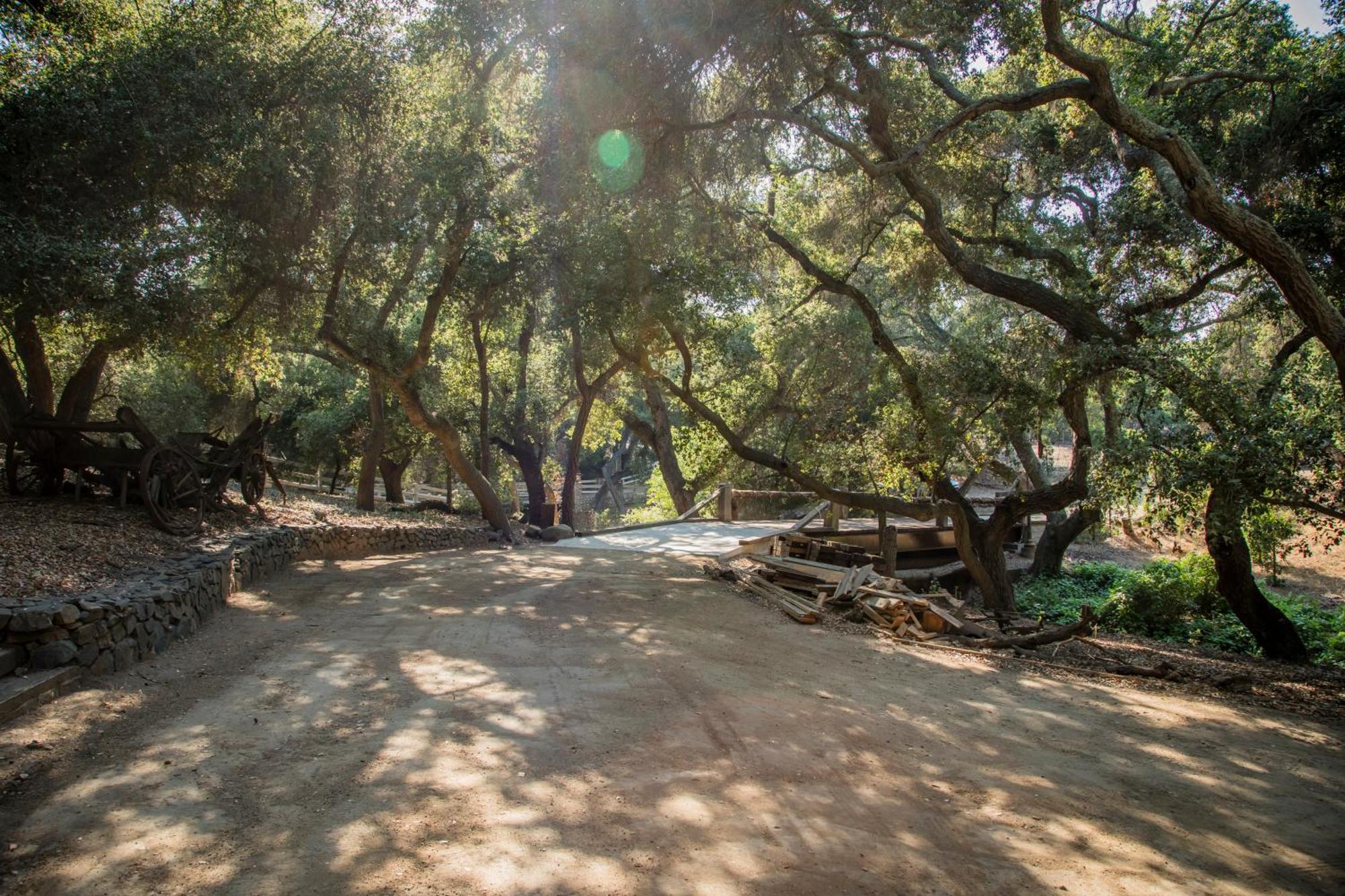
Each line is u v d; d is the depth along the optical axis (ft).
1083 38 47.65
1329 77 39.04
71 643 19.16
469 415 80.28
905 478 49.14
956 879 13.37
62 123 34.22
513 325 72.69
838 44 40.52
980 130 46.34
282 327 50.37
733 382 76.74
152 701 19.16
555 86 40.52
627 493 164.04
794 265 62.44
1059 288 52.03
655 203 45.88
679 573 45.19
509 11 41.93
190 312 38.27
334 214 45.65
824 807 15.79
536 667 24.31
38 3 39.19
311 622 29.04
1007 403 42.57
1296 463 29.27
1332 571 75.00
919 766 18.60
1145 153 39.88
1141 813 16.80
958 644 33.78
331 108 42.42
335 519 51.52
